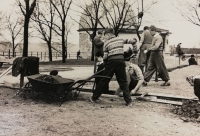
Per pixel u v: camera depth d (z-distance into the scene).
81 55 57.25
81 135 5.31
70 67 25.69
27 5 25.19
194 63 28.30
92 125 6.01
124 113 7.16
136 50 13.20
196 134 5.47
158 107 7.96
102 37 11.62
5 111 7.24
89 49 56.50
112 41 8.10
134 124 6.14
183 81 13.46
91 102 8.44
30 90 8.80
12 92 10.26
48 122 6.21
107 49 8.12
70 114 7.01
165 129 5.79
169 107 7.96
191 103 7.46
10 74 17.33
